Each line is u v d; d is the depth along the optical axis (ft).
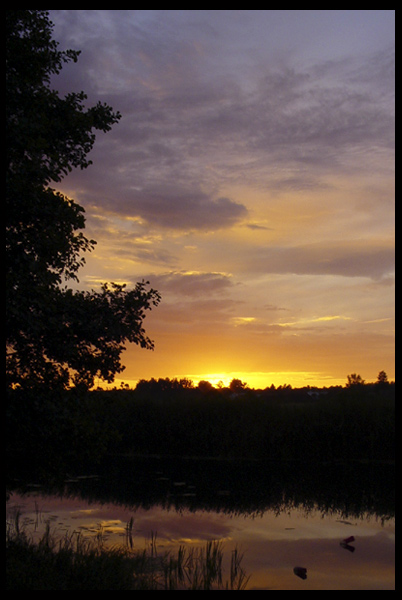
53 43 26.35
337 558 27.66
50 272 24.75
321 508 40.55
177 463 61.36
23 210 22.27
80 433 24.25
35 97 24.43
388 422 64.95
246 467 59.31
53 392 24.52
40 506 37.99
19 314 21.25
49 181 22.77
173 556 27.20
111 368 26.25
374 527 34.71
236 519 36.60
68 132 26.03
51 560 22.24
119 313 25.99
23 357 24.12
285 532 33.06
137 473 54.08
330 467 60.08
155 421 69.00
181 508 39.45
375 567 26.20
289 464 61.98
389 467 60.03
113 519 35.06
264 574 25.02
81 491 44.29
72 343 24.02
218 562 26.32
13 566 20.94
